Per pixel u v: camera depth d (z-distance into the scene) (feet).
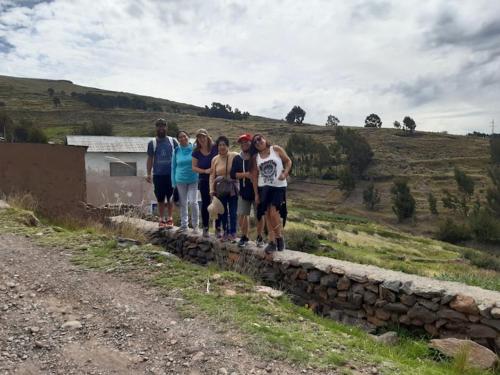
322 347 11.53
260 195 20.67
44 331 11.72
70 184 39.29
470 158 319.06
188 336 11.69
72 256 18.72
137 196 78.02
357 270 17.58
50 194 38.52
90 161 75.56
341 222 167.63
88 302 13.85
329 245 72.08
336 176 283.59
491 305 13.62
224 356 10.69
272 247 20.59
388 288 16.07
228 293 14.97
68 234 22.54
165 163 25.86
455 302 14.37
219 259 22.12
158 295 14.67
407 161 309.42
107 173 76.43
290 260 19.63
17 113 360.28
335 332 13.14
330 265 18.34
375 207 234.38
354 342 12.26
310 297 18.89
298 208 213.46
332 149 308.81
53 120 355.77
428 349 13.17
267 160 20.20
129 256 18.76
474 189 261.03
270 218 20.53
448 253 120.06
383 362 11.00
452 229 181.57
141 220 30.48
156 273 16.80
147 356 10.67
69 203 38.06
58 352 10.70
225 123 413.18
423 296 15.16
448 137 377.09
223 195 22.07
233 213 22.93
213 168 22.43
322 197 250.78
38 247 19.86
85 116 377.30
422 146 347.15
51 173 38.63
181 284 15.67
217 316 12.98
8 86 448.65
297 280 19.38
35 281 15.39
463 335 14.20
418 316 15.25
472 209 225.56
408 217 213.46
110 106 428.97
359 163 294.05
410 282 15.75
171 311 13.37
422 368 11.12
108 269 17.12
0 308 12.89
